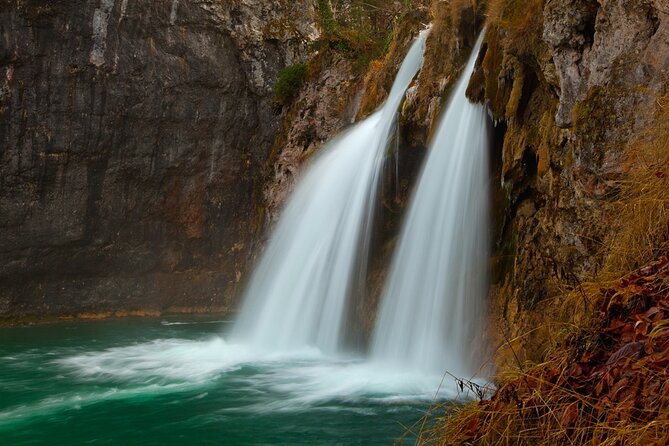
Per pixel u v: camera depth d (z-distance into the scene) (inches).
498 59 406.3
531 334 327.0
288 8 967.6
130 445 295.1
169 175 900.6
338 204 601.6
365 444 278.2
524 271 356.2
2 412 358.3
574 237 302.0
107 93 848.9
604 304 184.9
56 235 831.1
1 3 772.6
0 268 799.7
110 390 409.4
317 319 561.3
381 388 386.0
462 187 434.0
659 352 145.6
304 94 916.6
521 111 386.0
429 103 518.0
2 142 793.6
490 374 357.7
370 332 490.9
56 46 812.0
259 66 943.7
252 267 937.5
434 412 322.0
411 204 489.4
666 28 257.8
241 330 664.4
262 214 944.9
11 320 804.6
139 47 862.5
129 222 880.3
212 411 346.0
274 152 936.3
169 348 596.1
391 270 494.6
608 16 286.0
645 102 258.7
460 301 413.1
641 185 227.0
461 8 502.6
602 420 141.1
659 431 126.6
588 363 163.0
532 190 380.2
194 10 891.4
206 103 914.7
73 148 834.2
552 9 319.6
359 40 910.4
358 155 615.2
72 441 304.2
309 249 617.0
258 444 285.7
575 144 287.4
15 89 794.8
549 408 150.6
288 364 484.7
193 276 923.4
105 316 862.5
